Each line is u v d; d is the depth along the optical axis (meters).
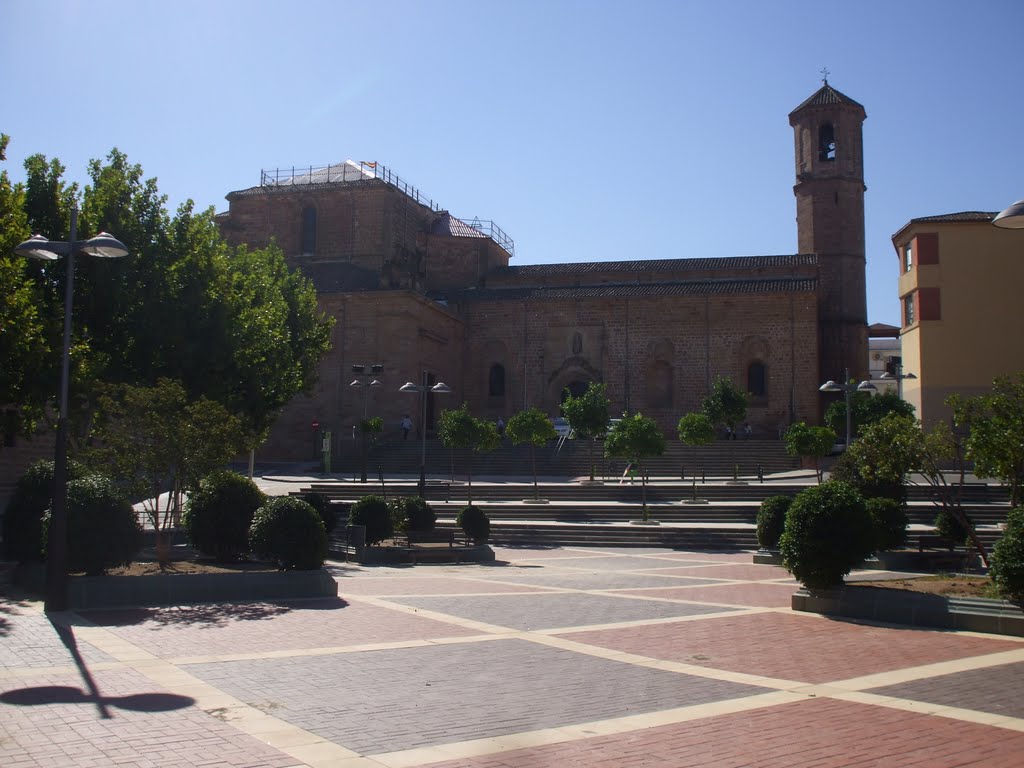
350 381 54.81
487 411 62.06
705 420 40.03
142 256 28.84
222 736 7.83
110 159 29.92
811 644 12.43
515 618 14.50
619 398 59.69
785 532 15.79
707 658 11.47
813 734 8.13
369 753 7.47
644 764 7.29
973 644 12.45
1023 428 16.17
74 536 15.28
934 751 7.65
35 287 26.09
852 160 63.28
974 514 30.88
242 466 49.56
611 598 16.94
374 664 10.91
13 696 9.10
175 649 11.52
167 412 18.81
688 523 32.22
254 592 16.03
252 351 31.84
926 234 49.34
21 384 23.70
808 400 56.44
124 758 7.22
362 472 41.88
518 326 61.88
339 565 23.00
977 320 48.31
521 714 8.75
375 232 60.25
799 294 57.12
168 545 22.48
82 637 12.16
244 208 62.62
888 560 22.50
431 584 18.91
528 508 34.00
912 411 43.12
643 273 63.72
